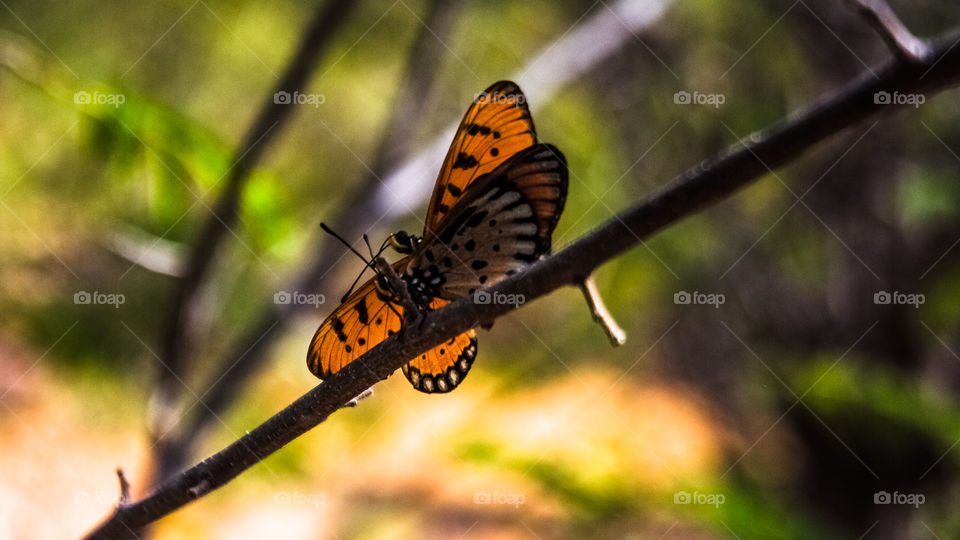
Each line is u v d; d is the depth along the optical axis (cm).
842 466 113
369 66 134
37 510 133
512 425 133
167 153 78
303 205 143
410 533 116
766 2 118
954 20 109
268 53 129
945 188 110
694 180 66
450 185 72
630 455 119
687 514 85
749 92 124
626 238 67
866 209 117
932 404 99
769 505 85
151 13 134
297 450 97
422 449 136
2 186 114
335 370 70
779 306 131
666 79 124
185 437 80
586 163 128
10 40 79
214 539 118
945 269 114
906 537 110
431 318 68
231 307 93
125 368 115
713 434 143
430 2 84
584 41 85
